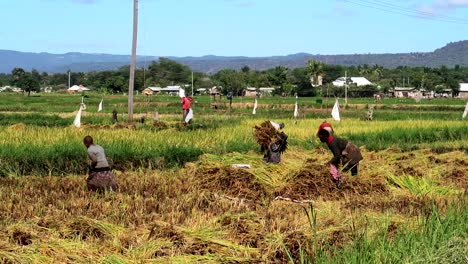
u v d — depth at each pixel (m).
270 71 157.12
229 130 25.44
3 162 15.27
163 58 187.00
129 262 6.76
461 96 144.88
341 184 12.67
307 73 136.12
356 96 128.50
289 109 63.94
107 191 11.88
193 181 13.17
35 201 10.82
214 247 7.41
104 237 7.86
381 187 13.00
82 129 23.84
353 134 26.25
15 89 164.12
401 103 90.00
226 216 8.91
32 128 24.16
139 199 11.07
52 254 7.02
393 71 199.38
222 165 13.59
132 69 30.66
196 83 174.12
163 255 7.15
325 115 49.94
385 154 18.98
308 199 12.02
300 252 6.82
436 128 28.28
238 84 132.50
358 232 7.80
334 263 6.58
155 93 148.50
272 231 8.27
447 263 6.60
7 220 8.91
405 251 6.83
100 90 146.12
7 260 6.69
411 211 10.09
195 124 29.30
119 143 18.50
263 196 12.13
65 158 16.19
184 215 9.47
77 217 8.55
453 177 15.18
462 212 8.50
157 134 21.94
